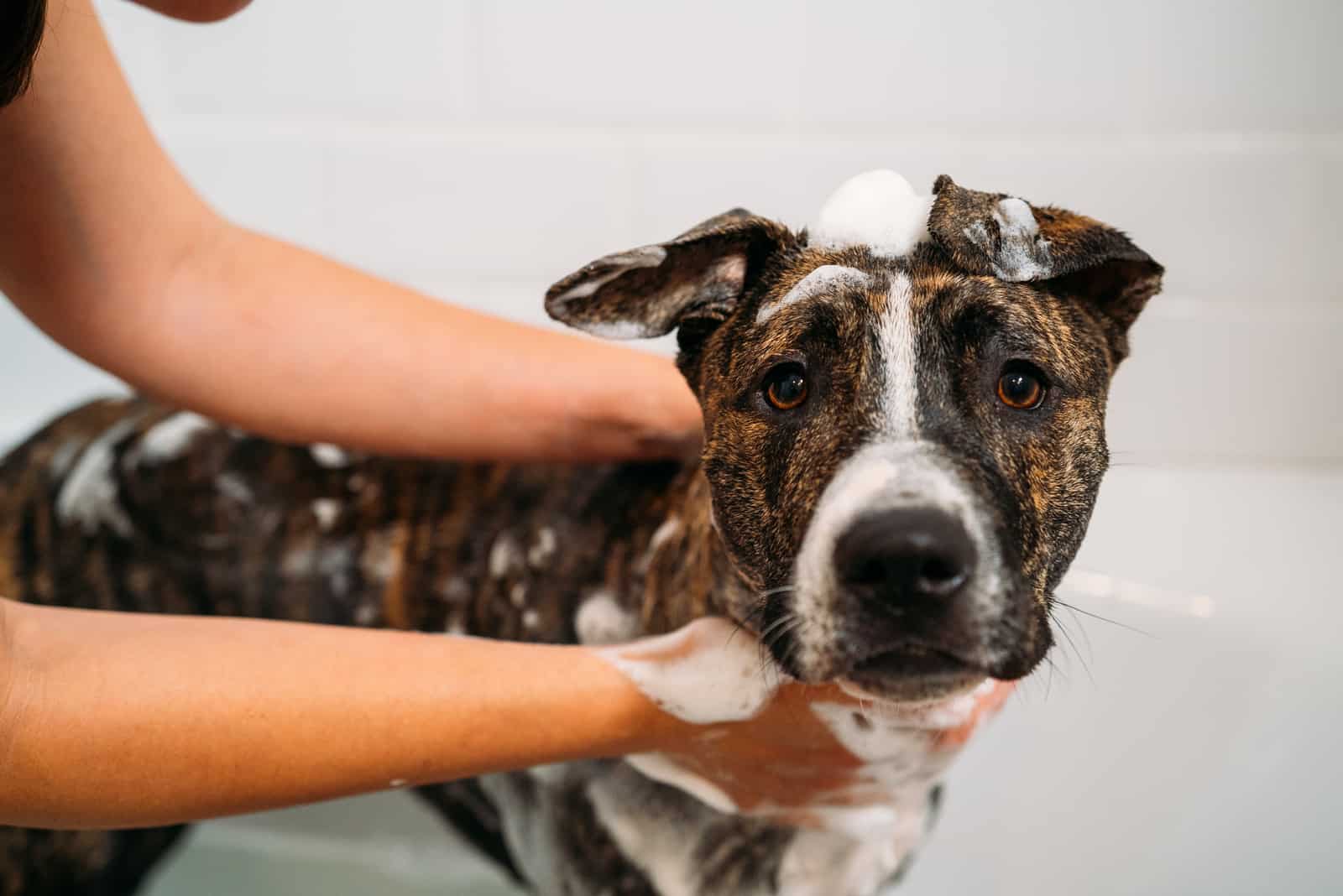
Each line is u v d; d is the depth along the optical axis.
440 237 1.90
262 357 1.12
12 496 1.35
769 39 1.75
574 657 0.94
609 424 1.21
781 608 0.85
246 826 1.81
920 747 1.01
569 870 1.22
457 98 1.82
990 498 0.81
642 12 1.75
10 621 0.84
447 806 1.45
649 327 0.97
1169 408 1.86
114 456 1.35
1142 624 1.55
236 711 0.82
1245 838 1.44
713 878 1.15
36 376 1.90
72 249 1.01
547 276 1.90
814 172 1.81
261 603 1.32
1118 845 1.53
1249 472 1.73
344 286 1.17
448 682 0.88
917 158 1.79
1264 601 1.51
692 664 0.94
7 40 0.69
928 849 1.65
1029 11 1.71
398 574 1.30
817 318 0.88
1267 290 1.79
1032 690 1.60
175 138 1.87
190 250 1.09
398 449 1.20
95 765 0.80
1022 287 0.89
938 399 0.85
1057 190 1.78
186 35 1.81
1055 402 0.89
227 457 1.34
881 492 0.78
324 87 1.83
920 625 0.78
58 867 1.34
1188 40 1.70
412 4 1.77
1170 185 1.76
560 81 1.80
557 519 1.25
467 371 1.17
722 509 0.95
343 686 0.85
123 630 0.86
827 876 1.18
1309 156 1.73
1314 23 1.67
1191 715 1.52
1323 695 1.43
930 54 1.74
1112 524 1.63
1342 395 1.81
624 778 1.14
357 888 1.74
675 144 1.81
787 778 1.05
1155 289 0.94
